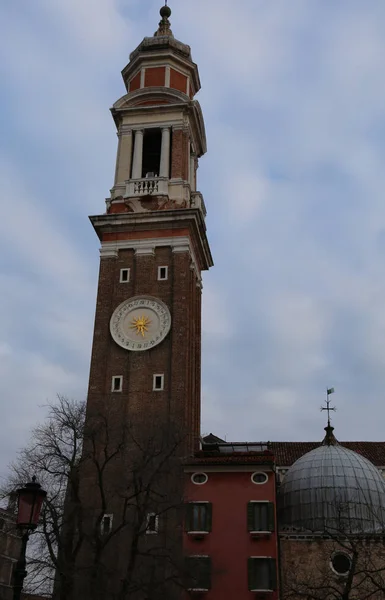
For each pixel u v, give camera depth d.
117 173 64.12
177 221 59.78
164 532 45.59
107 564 43.44
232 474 49.00
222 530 47.16
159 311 56.91
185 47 71.25
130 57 71.75
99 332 57.00
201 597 45.03
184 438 48.38
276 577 45.38
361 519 50.56
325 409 62.22
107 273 59.31
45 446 43.84
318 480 52.72
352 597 45.97
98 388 54.75
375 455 66.31
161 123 65.38
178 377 54.12
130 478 46.69
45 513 40.91
